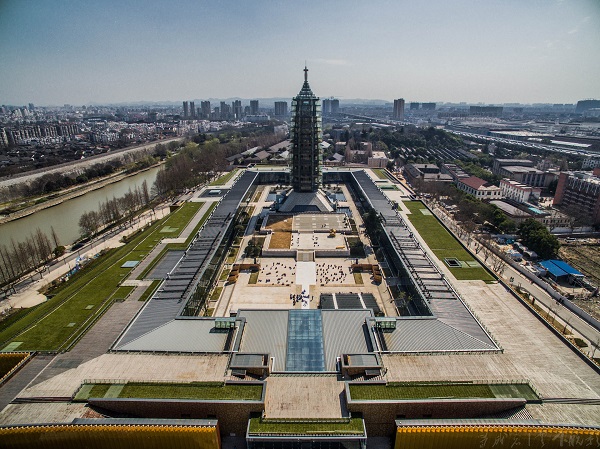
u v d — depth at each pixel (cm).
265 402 9050
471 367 10044
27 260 18188
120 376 9781
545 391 9325
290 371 10050
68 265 18912
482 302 13600
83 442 8375
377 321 11712
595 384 9569
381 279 17462
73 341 11381
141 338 11288
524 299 14738
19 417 8706
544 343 11169
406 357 10406
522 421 8406
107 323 12300
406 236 19138
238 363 10012
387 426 9081
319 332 11669
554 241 18900
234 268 18638
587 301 15200
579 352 10612
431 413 8981
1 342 11544
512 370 9962
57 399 9206
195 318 12194
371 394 9081
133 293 14238
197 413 9000
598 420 8538
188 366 10100
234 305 15525
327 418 8656
